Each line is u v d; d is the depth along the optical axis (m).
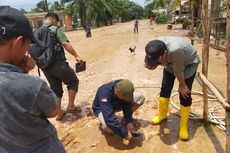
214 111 4.71
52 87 4.59
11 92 1.49
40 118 1.65
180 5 28.27
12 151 1.58
